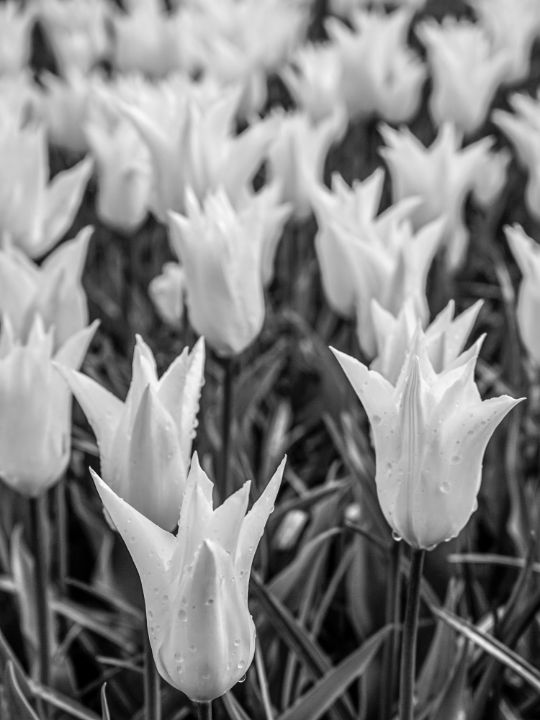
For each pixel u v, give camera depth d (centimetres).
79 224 168
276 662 91
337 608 102
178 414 71
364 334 91
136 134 120
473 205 168
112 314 148
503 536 106
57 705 82
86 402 71
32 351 78
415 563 71
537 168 119
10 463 80
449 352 76
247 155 102
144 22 169
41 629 88
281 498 112
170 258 161
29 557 101
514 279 161
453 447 68
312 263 153
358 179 174
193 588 63
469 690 87
